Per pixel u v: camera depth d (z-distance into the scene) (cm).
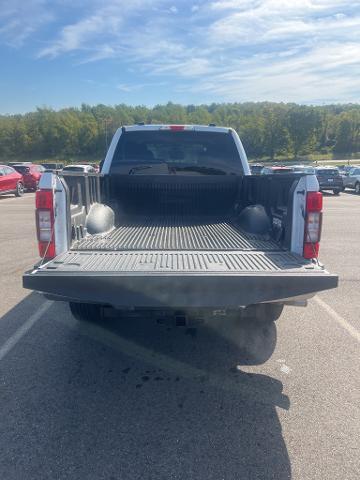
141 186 561
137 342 446
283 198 399
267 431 299
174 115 10931
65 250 366
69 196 374
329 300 589
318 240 357
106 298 305
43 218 348
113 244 400
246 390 354
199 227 509
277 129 9594
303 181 356
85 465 263
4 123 11656
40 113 12675
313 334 470
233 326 488
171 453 276
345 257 864
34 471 258
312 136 9694
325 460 270
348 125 10769
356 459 271
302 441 288
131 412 321
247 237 441
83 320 462
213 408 327
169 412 322
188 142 582
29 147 11300
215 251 373
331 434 296
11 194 2475
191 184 563
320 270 319
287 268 322
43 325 487
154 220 565
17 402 331
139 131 579
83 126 11294
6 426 301
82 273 305
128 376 375
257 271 312
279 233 405
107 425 304
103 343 442
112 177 550
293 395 346
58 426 302
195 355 419
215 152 586
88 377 372
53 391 348
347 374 380
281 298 307
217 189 568
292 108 10119
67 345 436
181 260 341
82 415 316
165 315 344
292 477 256
